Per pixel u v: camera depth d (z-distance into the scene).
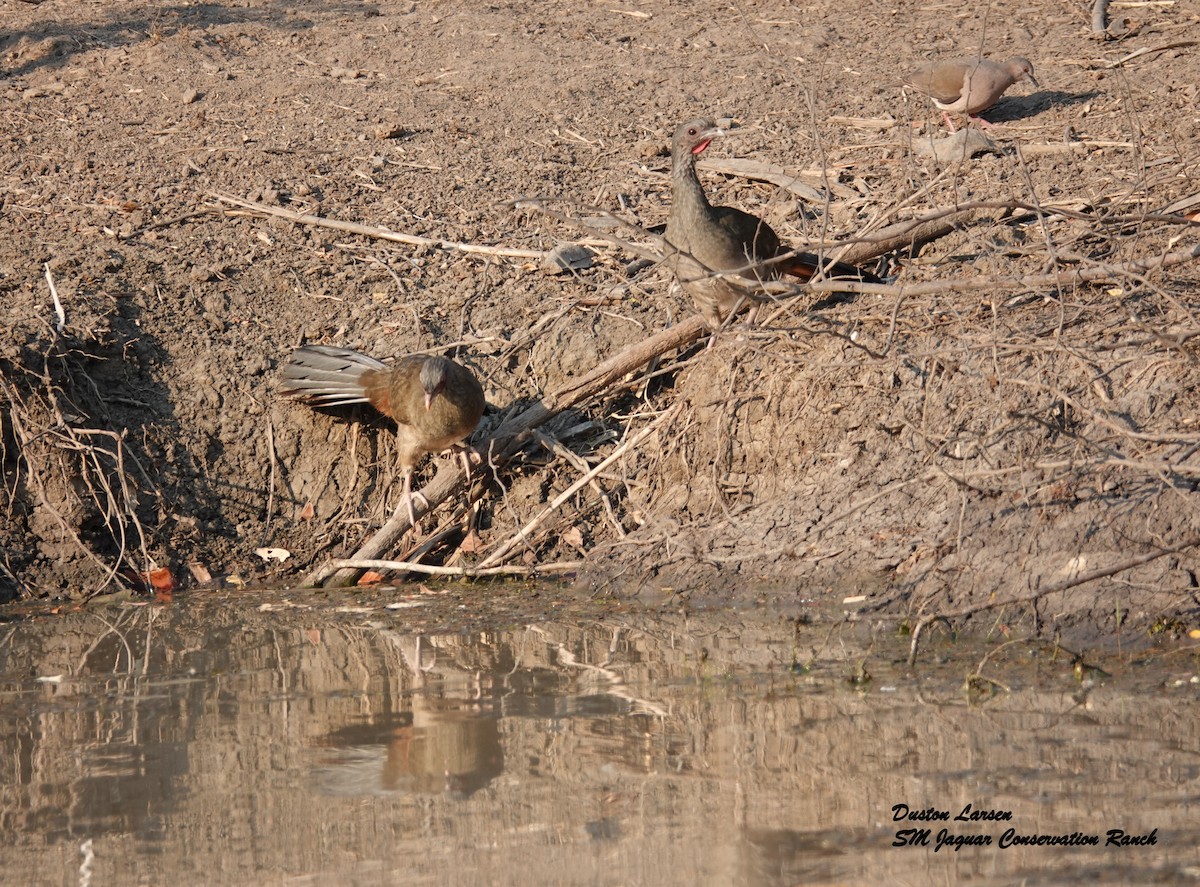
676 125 25.09
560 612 15.99
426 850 9.65
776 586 15.93
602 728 11.95
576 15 31.31
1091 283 17.47
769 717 12.07
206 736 12.01
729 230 17.64
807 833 9.78
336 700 12.93
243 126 25.34
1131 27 27.77
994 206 16.70
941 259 19.25
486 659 14.16
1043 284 16.55
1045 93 25.05
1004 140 23.08
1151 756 10.82
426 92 27.05
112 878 9.33
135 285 20.11
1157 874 9.00
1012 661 13.34
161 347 19.42
